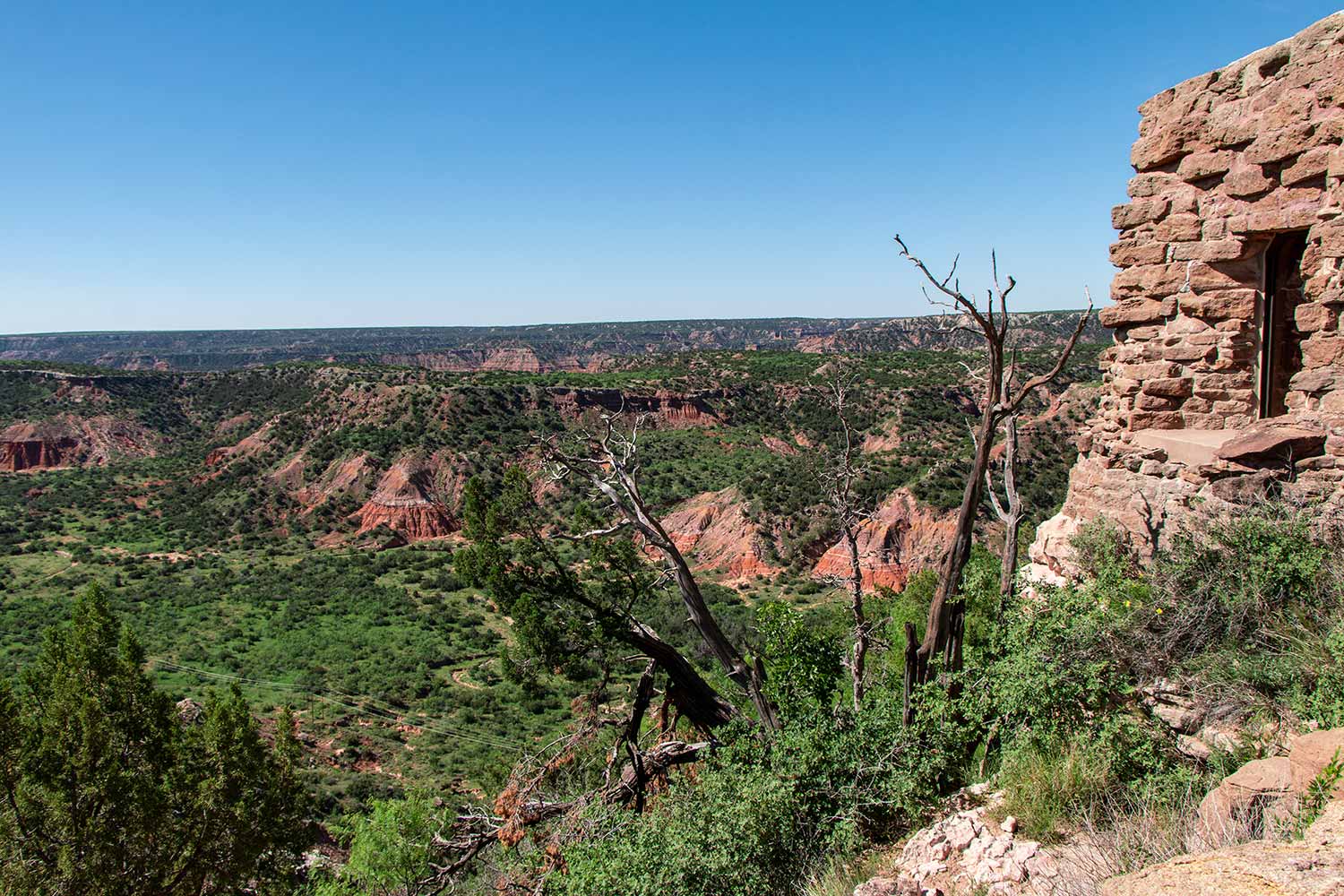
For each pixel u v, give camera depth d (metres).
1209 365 8.99
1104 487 9.44
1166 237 9.23
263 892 18.47
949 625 7.64
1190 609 6.38
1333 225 7.82
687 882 6.08
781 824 6.35
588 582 10.92
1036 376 7.36
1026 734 5.81
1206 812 4.09
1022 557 16.50
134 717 17.80
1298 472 7.64
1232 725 5.49
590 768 11.80
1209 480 8.17
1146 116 9.39
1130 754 5.20
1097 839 4.45
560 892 7.70
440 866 12.39
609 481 10.15
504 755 34.09
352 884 16.47
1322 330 8.10
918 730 6.76
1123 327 9.78
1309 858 2.77
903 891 4.59
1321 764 3.82
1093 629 6.23
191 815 16.86
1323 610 6.10
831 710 7.71
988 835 5.10
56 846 15.35
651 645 10.23
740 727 8.94
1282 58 8.14
